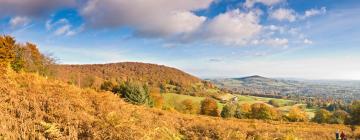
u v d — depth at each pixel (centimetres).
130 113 1384
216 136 1492
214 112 10406
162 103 7819
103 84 7831
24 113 1038
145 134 1098
